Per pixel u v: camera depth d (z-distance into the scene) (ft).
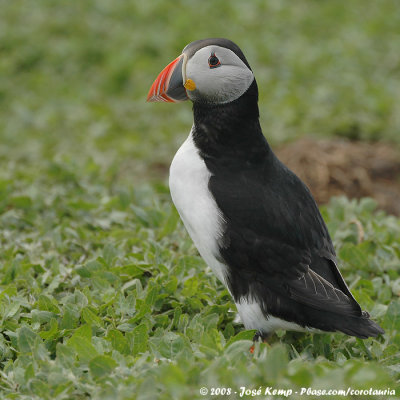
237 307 26.09
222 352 22.27
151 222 36.11
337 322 24.14
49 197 39.17
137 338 24.22
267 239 24.93
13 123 59.93
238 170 25.73
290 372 20.38
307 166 47.80
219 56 25.57
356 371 20.68
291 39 76.79
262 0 83.41
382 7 86.12
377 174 49.65
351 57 72.13
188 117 60.80
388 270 31.99
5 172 44.96
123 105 63.77
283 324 25.31
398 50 75.51
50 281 29.50
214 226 25.04
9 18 76.84
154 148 56.13
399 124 57.31
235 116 25.90
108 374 21.44
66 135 58.03
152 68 68.74
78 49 71.15
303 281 24.62
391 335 27.12
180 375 19.72
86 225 36.35
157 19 78.02
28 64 70.28
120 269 29.55
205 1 82.74
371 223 36.01
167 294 28.02
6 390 21.93
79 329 23.91
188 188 25.54
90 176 44.24
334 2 86.22
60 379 21.17
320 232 26.20
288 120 58.13
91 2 79.71
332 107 61.00
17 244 33.86
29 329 24.08
